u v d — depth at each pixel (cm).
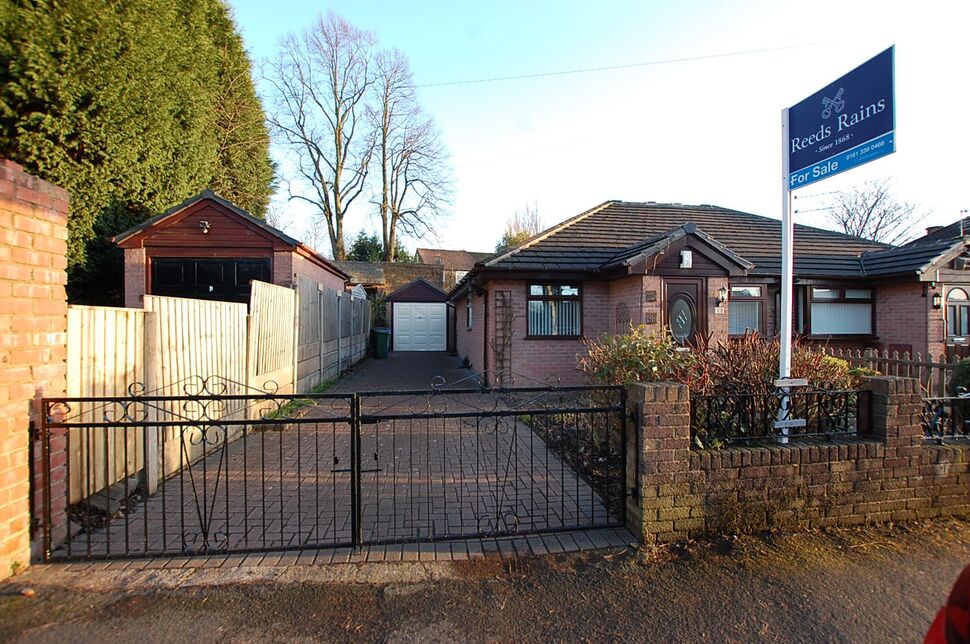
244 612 277
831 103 420
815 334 1266
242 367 721
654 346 548
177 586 301
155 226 1159
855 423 432
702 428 388
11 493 308
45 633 257
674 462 354
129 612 276
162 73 1260
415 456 580
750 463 364
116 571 317
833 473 376
